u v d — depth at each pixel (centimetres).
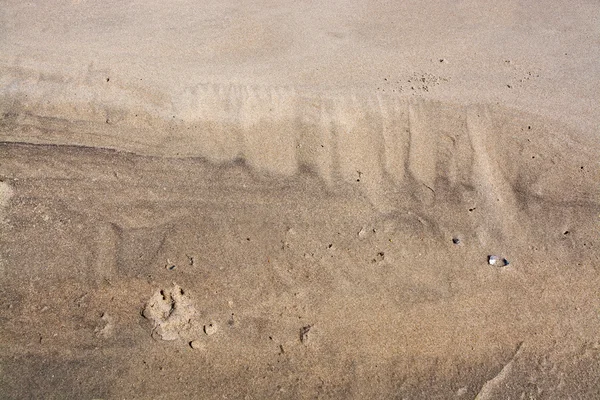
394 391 266
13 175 336
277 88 397
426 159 362
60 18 453
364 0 495
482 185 351
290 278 301
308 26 458
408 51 439
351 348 277
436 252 318
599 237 330
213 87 396
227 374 267
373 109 386
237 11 470
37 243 307
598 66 438
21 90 388
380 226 327
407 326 286
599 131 386
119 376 264
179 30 446
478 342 283
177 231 317
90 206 325
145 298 289
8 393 256
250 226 321
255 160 357
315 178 349
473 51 444
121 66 408
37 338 273
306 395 262
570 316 296
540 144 375
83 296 289
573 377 275
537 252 321
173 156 355
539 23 479
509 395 268
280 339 279
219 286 296
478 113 390
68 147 355
